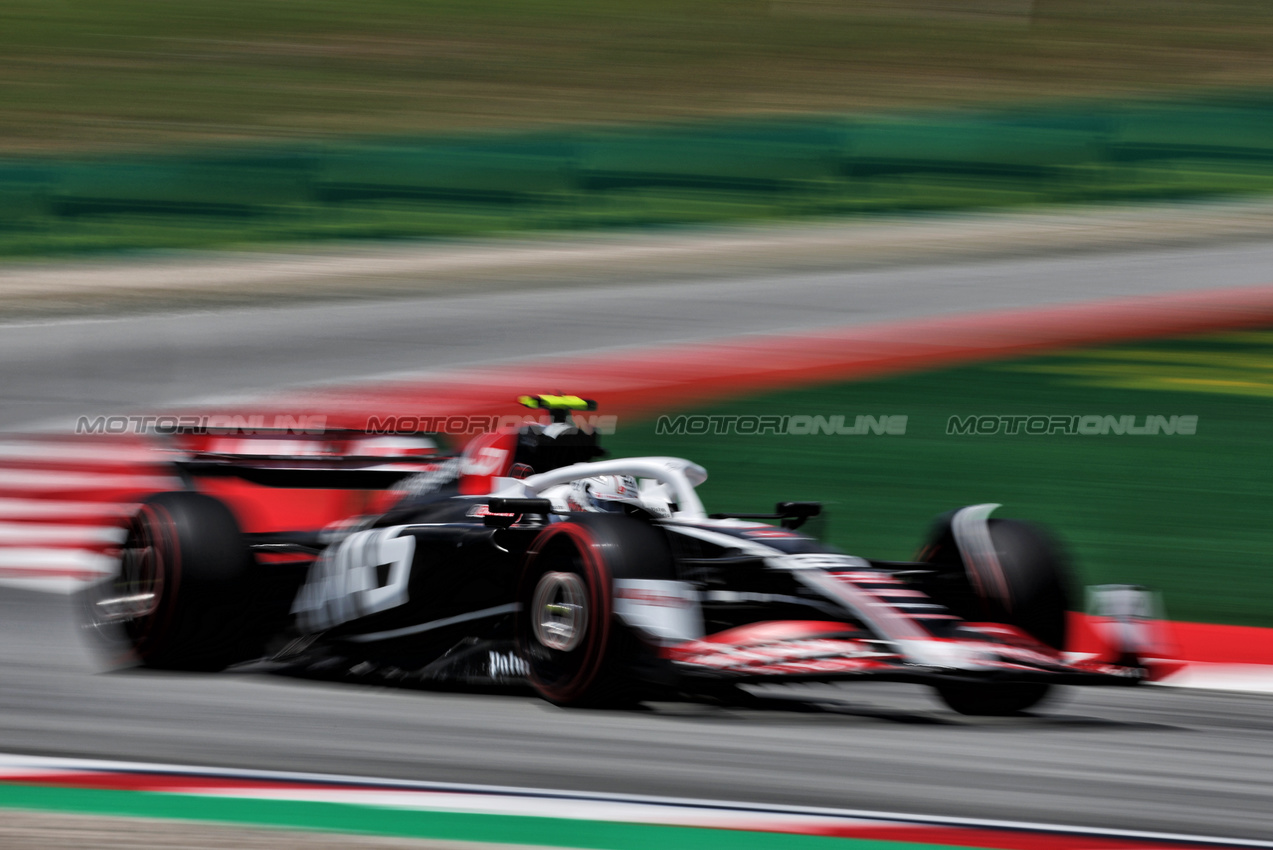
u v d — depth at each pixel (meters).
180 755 13.84
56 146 70.94
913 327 49.78
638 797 12.52
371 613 18.78
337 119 77.06
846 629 15.91
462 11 96.19
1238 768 15.07
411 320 50.59
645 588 15.48
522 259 60.28
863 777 13.66
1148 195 67.75
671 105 80.50
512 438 19.70
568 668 16.02
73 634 22.03
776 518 19.66
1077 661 16.61
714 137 67.62
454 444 35.69
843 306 52.62
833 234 64.25
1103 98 80.00
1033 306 52.19
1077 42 91.38
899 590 16.28
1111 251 60.09
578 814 11.97
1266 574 30.86
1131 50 89.88
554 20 95.19
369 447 22.83
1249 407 42.06
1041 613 17.17
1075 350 47.03
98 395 41.50
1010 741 15.93
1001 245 61.59
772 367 45.09
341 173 62.41
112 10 94.31
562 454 19.80
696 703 16.98
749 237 64.00
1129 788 13.82
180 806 12.05
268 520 25.88
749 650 15.02
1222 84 82.19
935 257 59.75
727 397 42.22
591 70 86.25
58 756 13.68
